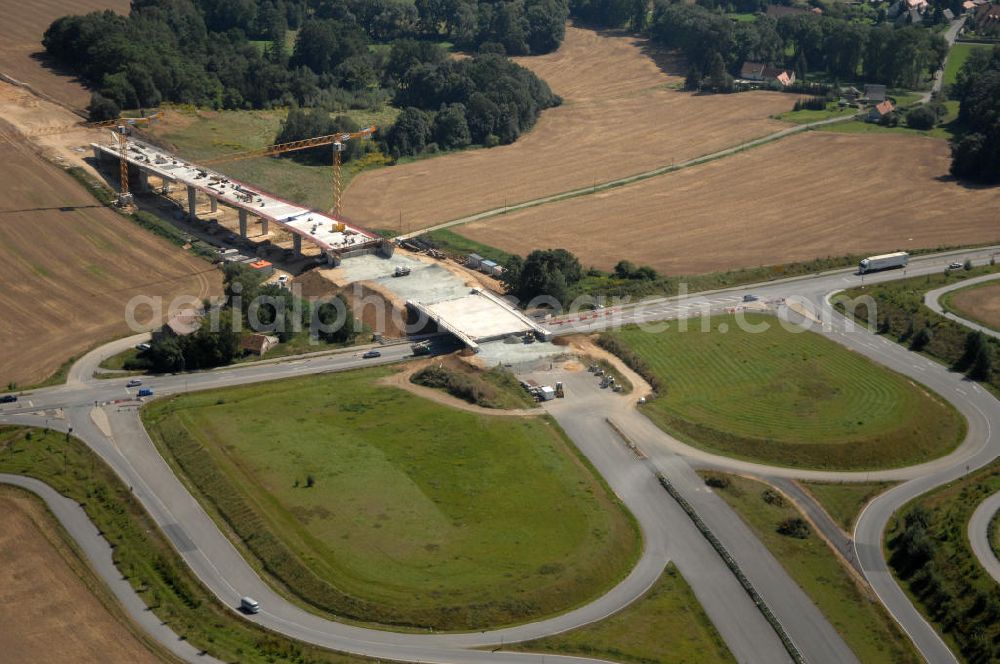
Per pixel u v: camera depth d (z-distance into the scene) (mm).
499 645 134375
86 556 150000
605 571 148000
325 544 151625
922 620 140875
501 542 152375
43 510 159625
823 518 162625
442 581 144000
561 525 156625
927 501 167125
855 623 139250
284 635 136000
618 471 173250
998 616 137750
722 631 137125
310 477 166500
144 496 165375
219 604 141750
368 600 140750
